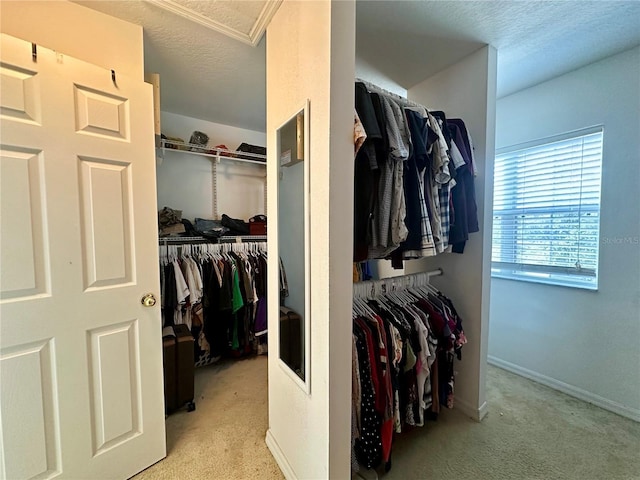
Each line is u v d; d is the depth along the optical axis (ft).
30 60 3.63
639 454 5.09
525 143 7.73
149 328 4.77
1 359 3.55
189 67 6.61
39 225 3.75
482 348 6.12
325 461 3.62
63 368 3.96
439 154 4.90
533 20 5.12
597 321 6.48
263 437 5.55
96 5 4.59
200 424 5.93
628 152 6.00
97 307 4.22
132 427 4.62
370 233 4.24
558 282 7.18
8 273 3.55
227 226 9.63
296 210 4.33
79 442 4.12
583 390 6.71
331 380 3.52
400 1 4.66
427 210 4.93
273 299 5.05
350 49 3.46
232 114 9.53
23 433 3.71
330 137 3.36
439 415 6.20
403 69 6.68
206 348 8.08
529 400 6.71
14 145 3.54
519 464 4.88
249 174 11.00
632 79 5.91
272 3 4.52
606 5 4.77
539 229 7.54
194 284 7.62
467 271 6.31
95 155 4.14
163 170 9.34
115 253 4.37
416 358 4.99
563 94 6.96
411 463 4.90
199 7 4.71
